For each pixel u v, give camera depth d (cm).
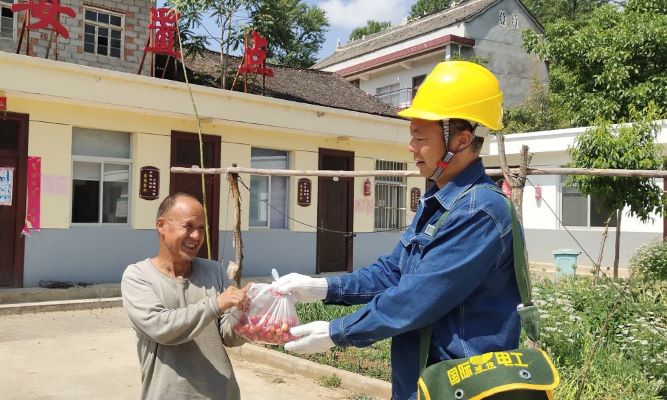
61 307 963
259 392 582
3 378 604
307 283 246
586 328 610
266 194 1340
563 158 1644
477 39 2186
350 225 1470
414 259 219
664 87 1478
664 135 1379
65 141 1051
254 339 251
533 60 2322
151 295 259
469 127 219
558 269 977
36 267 1029
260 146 1309
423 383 201
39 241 1030
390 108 1770
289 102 1267
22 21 1164
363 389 584
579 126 1623
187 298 269
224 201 1255
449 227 207
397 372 222
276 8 1600
